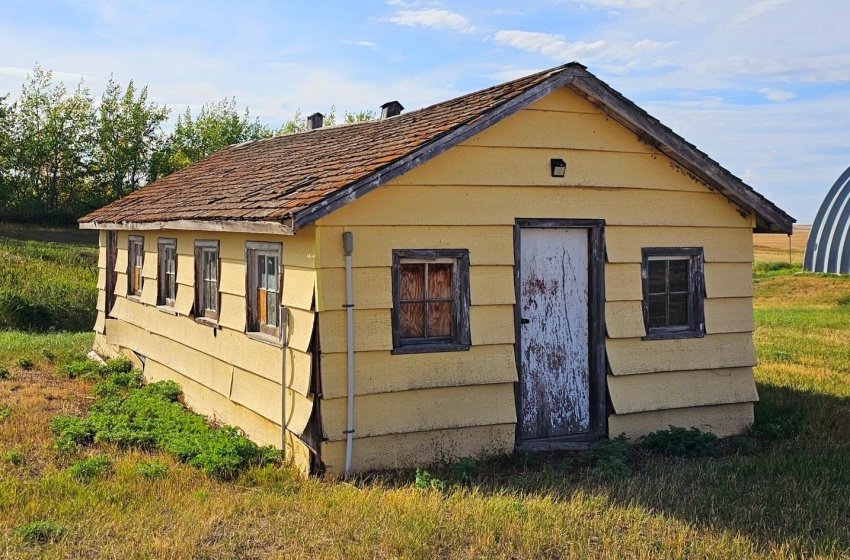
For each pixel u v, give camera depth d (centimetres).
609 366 955
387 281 840
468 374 874
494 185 896
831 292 3138
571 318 957
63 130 4659
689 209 1002
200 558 602
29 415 1039
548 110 924
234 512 699
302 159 1140
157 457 876
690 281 1012
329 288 810
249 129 5284
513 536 645
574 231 957
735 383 1023
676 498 748
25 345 1714
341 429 812
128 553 604
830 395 1202
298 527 664
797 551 627
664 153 982
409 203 851
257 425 942
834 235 3697
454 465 842
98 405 1108
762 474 830
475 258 887
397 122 1116
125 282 1473
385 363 838
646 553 614
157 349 1290
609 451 890
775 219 1020
